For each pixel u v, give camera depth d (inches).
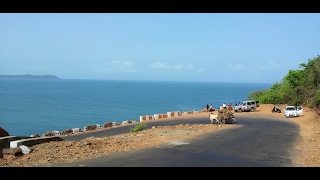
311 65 2397.9
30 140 580.1
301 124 1277.1
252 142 722.2
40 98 4362.7
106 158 495.8
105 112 2726.4
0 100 3823.8
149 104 3705.7
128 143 649.0
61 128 1761.8
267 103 2635.3
